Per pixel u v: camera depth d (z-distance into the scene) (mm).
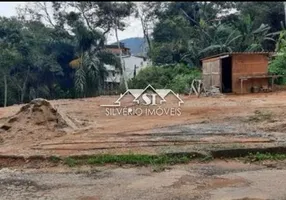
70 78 38188
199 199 4828
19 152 7648
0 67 30797
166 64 35531
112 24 40312
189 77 28047
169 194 5070
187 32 38062
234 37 32562
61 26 39094
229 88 23156
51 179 6004
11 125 9977
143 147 7746
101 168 6609
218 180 5680
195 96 21250
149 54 40250
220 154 7125
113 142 8383
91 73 33594
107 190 5332
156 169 6422
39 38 36219
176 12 43938
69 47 38688
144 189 5328
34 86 34844
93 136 9273
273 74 22766
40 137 9281
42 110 10391
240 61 22078
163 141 8266
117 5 39781
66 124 10477
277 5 38062
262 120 10672
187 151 7129
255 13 38844
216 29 35344
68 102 20578
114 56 36844
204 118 11836
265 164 6605
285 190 5094
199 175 5996
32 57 34062
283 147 7238
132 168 6574
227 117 11711
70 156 7148
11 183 5828
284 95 18562
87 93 34094
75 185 5629
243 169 6312
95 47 36594
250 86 22078
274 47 34438
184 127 10211
